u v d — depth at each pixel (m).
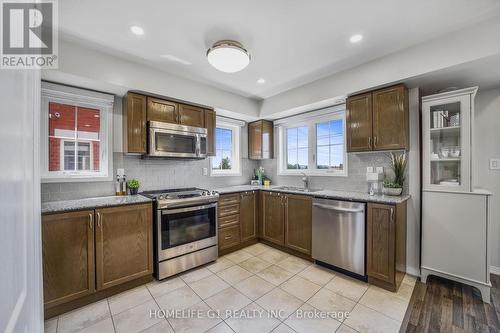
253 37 1.94
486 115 2.42
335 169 3.22
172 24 1.77
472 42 1.80
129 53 2.21
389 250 2.06
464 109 2.07
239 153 3.96
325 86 2.78
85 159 2.43
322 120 3.33
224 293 2.06
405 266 2.38
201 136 2.98
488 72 2.01
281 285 2.20
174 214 2.37
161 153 2.60
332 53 2.22
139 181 2.79
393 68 2.21
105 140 2.55
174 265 2.37
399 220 2.11
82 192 2.38
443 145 2.29
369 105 2.47
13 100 0.44
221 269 2.55
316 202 2.62
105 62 2.19
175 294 2.05
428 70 2.01
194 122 2.98
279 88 3.18
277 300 1.96
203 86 2.99
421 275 2.29
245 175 4.04
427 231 2.26
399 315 1.76
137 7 1.57
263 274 2.42
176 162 3.15
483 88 2.39
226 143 3.88
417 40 2.01
